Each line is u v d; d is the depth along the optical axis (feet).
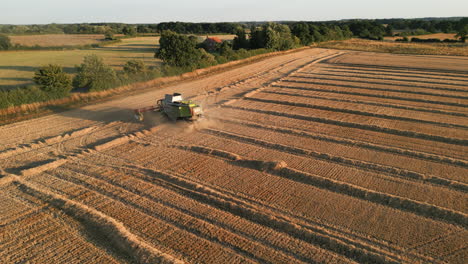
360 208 35.86
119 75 102.53
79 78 93.30
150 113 73.05
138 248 29.40
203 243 30.55
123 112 75.20
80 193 39.78
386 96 85.40
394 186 40.42
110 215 35.09
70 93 88.38
